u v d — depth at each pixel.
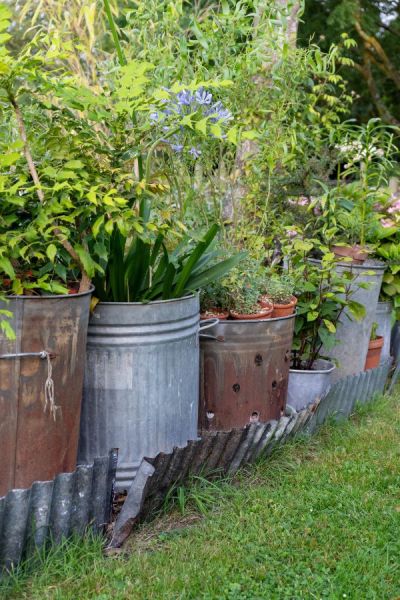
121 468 3.18
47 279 2.81
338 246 5.18
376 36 13.31
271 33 4.41
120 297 3.27
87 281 2.89
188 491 3.34
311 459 4.05
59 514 2.75
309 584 2.72
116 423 3.17
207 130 3.88
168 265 3.26
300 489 3.57
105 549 2.88
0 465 2.67
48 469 2.78
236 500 3.33
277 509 3.29
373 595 2.66
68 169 2.84
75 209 2.85
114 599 2.54
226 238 4.63
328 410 4.66
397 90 13.70
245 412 3.90
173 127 3.44
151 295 3.36
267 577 2.76
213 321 3.75
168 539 3.02
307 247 4.51
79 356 2.83
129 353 3.12
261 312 3.99
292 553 2.94
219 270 3.53
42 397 2.70
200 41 4.19
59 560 2.71
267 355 3.91
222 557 2.86
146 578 2.69
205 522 3.16
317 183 5.38
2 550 2.59
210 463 3.46
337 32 11.45
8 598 2.54
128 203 3.28
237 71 4.32
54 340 2.69
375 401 5.25
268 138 4.56
